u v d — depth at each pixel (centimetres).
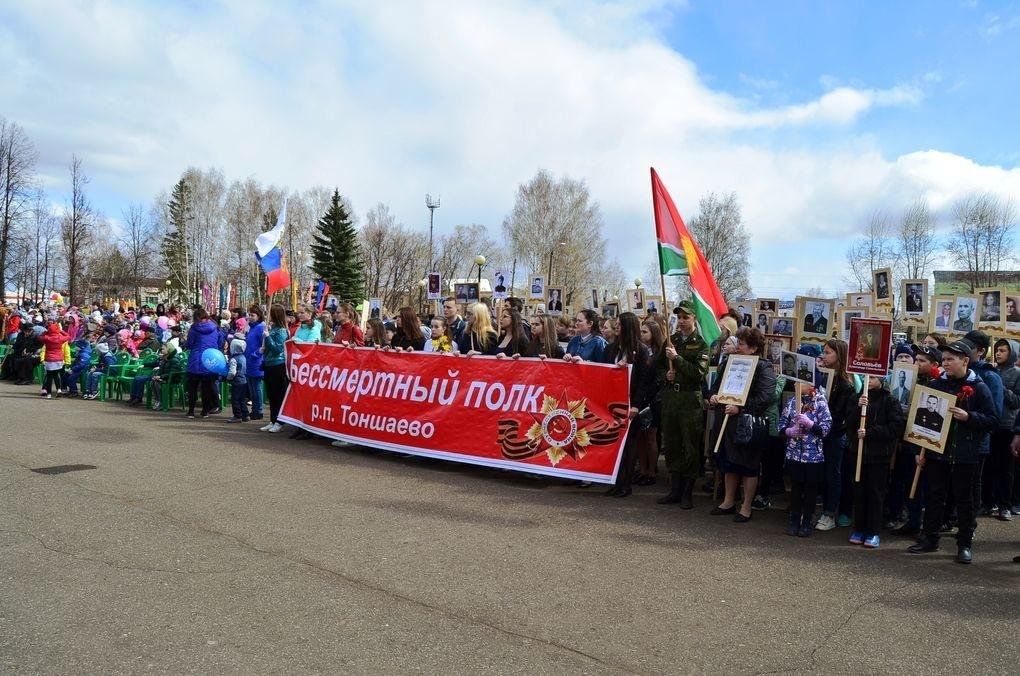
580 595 464
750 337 698
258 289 5641
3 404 1237
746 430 652
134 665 348
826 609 458
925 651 401
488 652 378
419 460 891
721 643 402
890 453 604
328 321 1535
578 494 748
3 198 4053
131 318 2289
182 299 6297
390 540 558
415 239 7044
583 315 888
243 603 428
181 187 6469
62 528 555
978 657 396
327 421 955
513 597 455
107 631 384
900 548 610
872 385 609
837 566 548
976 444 570
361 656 366
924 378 675
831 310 1126
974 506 573
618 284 7312
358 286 5925
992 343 1018
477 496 712
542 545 564
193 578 465
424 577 482
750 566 539
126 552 508
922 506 646
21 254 4572
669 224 788
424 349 969
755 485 676
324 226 5862
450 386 854
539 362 800
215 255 6506
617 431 749
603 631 411
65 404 1287
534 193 6009
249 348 1148
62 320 2008
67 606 414
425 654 372
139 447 880
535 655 377
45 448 852
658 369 768
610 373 756
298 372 1005
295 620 407
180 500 650
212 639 379
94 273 5969
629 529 623
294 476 762
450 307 1031
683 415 705
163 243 6750
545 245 5919
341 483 740
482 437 820
